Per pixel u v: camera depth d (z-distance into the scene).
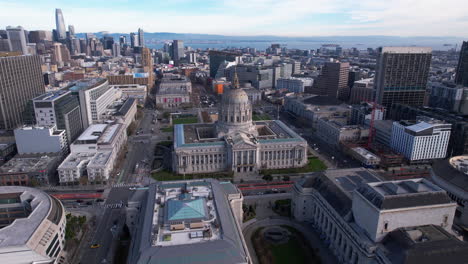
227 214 148.62
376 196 135.25
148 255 120.12
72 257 156.38
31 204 164.62
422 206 133.50
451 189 193.00
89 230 177.62
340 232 153.75
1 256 129.38
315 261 152.88
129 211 170.50
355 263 141.75
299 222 187.62
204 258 119.50
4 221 175.25
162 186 172.50
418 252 118.94
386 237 133.12
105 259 155.12
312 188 184.62
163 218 143.25
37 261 133.50
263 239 168.25
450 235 129.25
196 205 147.62
